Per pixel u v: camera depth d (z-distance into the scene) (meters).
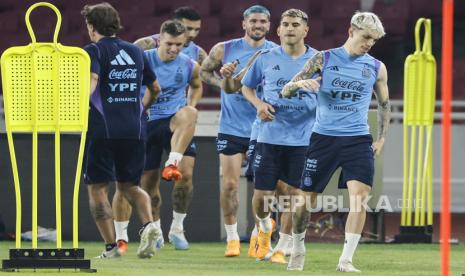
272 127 26.55
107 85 24.38
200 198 34.09
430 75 33.91
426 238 34.44
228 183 29.03
